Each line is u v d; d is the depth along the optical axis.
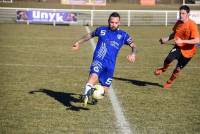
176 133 16.48
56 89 23.50
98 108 19.75
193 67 32.06
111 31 18.89
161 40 24.44
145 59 35.62
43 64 31.78
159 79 27.19
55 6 102.56
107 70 18.70
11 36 49.72
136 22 71.56
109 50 18.66
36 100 20.94
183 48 23.53
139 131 16.64
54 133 16.11
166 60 23.84
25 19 65.56
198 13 68.31
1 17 69.88
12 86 24.03
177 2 133.50
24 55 36.03
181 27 23.30
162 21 72.81
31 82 25.22
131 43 18.94
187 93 23.31
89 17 70.56
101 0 110.56
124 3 129.50
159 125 17.42
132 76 28.03
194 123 17.80
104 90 18.72
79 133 16.22
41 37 49.47
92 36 19.22
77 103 20.48
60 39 48.03
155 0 132.88
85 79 26.47
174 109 19.94
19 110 19.09
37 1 121.88
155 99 21.81
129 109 19.77
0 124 17.05
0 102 20.45
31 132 16.17
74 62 33.06
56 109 19.36
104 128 16.91
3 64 31.38
